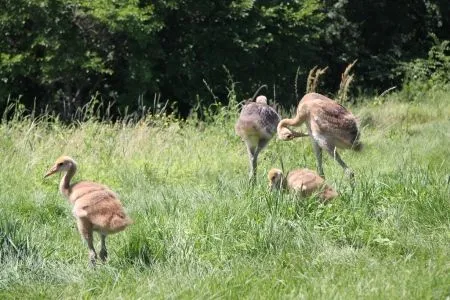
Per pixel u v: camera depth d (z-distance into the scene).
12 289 11.55
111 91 39.38
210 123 29.62
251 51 40.22
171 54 39.41
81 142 22.72
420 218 13.63
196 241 12.77
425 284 10.22
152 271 11.95
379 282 10.50
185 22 40.09
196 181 19.47
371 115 33.56
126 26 34.84
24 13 35.41
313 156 22.02
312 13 43.72
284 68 42.38
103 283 11.60
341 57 48.94
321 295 10.20
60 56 35.38
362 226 13.23
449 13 51.25
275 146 22.78
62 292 11.32
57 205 16.25
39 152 21.73
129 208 15.46
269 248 12.59
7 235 12.88
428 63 47.53
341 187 15.23
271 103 30.77
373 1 50.28
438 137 25.58
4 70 35.75
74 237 14.08
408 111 34.84
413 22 51.50
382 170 18.75
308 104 18.05
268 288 10.72
